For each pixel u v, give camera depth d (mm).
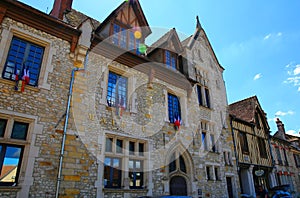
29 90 5836
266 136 15969
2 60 5652
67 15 8805
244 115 15844
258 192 12164
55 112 6059
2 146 5203
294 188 16578
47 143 5645
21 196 4906
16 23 6164
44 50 6594
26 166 5172
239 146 12766
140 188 7281
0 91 5406
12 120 5395
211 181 9711
